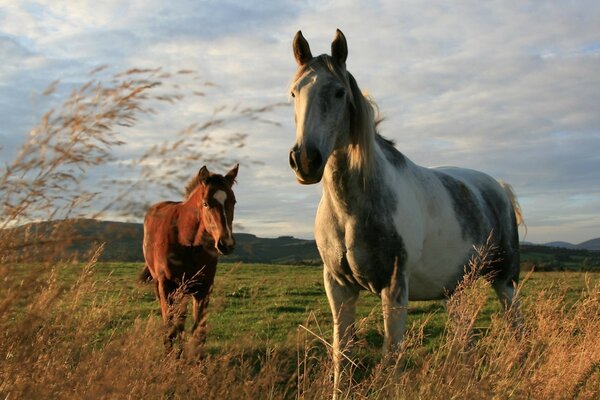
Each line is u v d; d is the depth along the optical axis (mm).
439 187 4832
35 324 1748
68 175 1476
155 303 6805
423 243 4496
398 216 4145
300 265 21719
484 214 5266
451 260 4758
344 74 3836
